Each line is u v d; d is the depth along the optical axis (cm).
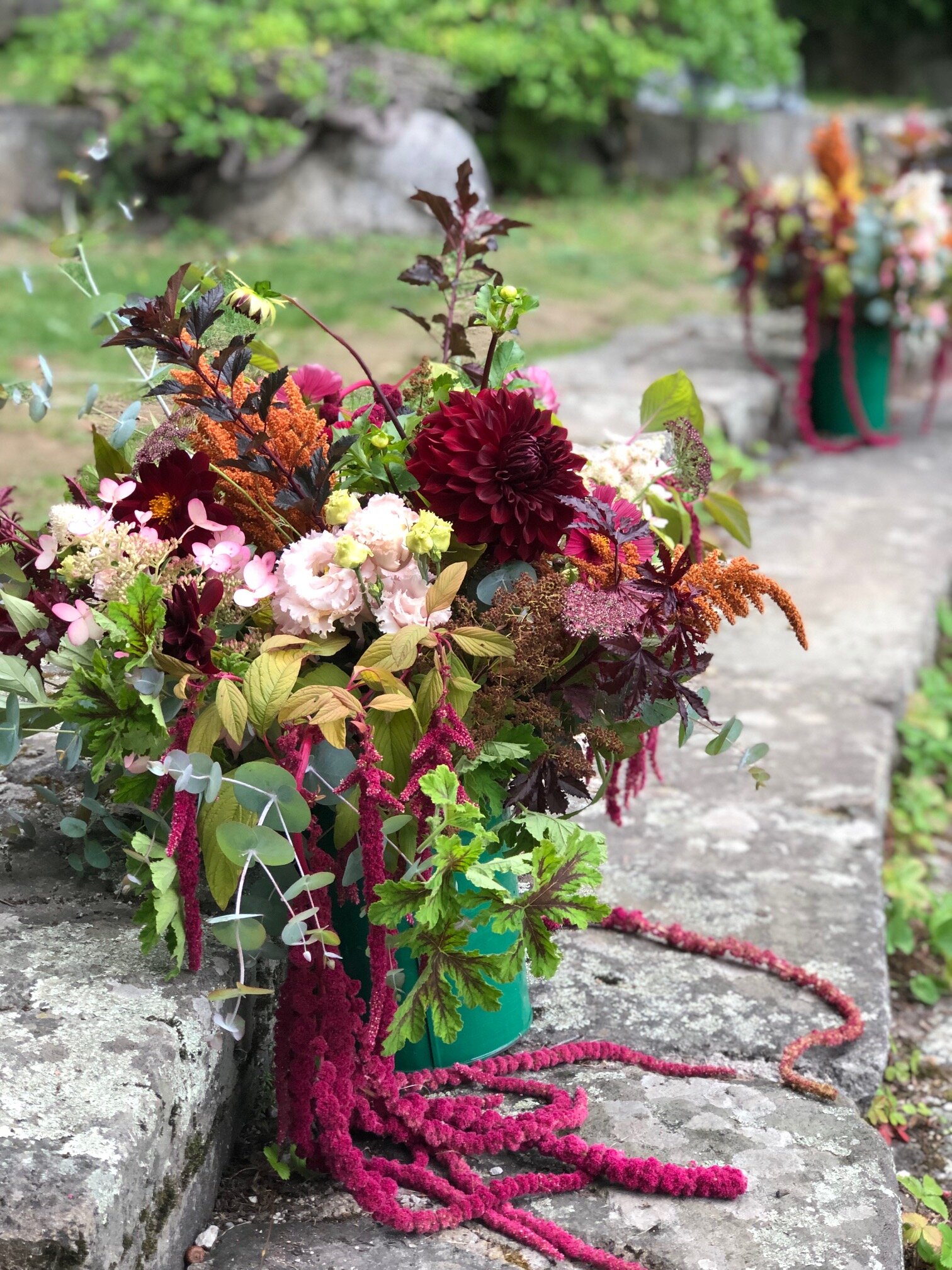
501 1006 188
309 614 154
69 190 923
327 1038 160
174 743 152
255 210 924
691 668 168
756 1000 207
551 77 1116
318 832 162
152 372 186
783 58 1274
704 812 270
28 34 1190
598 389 538
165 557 157
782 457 570
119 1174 131
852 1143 175
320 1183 167
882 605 397
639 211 1148
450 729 154
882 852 279
